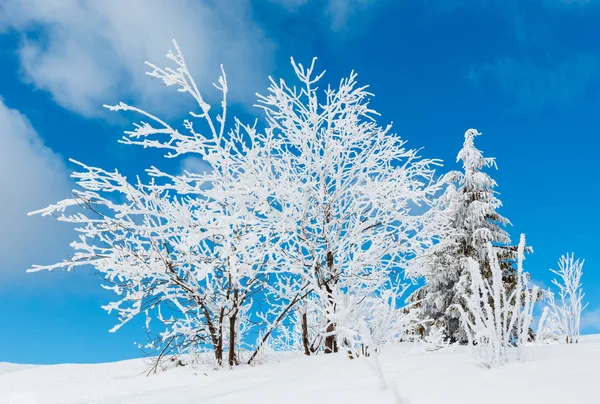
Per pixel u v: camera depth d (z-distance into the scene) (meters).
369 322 4.97
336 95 8.20
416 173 8.25
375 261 7.79
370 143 8.39
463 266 12.29
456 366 3.05
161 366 7.20
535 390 2.18
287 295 7.74
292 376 4.16
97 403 4.51
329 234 7.90
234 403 3.31
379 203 7.92
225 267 6.90
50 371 7.29
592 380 2.17
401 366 3.55
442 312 12.55
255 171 7.25
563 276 6.90
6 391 6.34
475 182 13.45
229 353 6.66
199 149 6.43
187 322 7.41
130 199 6.86
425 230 7.98
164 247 7.22
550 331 6.83
